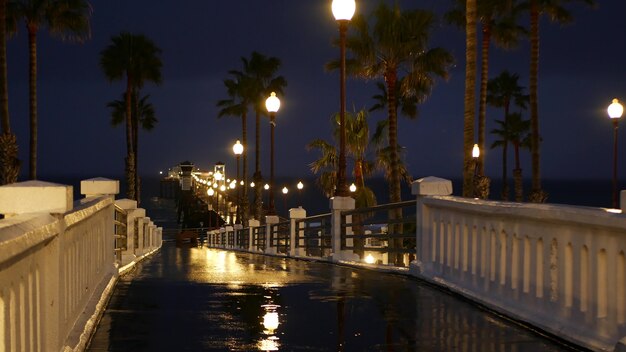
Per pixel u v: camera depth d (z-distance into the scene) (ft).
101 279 35.06
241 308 31.73
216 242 198.59
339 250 60.95
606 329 22.33
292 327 27.58
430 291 36.65
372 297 34.81
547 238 26.17
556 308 25.58
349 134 140.26
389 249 48.39
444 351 23.93
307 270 49.85
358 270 49.78
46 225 17.48
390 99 122.83
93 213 28.68
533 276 27.30
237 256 88.94
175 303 32.89
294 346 24.57
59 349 20.25
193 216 306.14
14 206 19.40
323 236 66.33
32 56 145.69
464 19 138.62
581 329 23.68
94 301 29.50
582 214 23.02
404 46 116.57
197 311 30.81
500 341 25.16
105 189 38.81
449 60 117.80
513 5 139.33
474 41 87.25
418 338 25.77
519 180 245.65
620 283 21.56
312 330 27.07
